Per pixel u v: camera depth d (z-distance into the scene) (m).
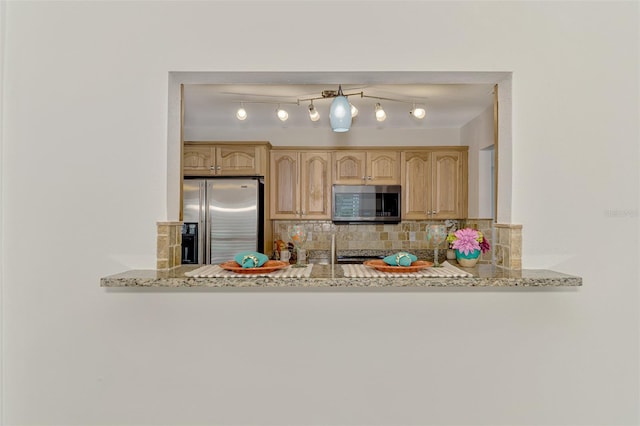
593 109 1.68
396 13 1.69
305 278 1.49
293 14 1.69
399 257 1.62
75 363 1.66
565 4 1.69
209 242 3.67
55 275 1.67
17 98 1.67
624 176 1.68
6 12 1.68
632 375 1.67
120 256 1.67
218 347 1.68
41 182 1.67
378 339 1.68
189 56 1.69
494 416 1.67
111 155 1.68
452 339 1.67
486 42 1.69
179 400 1.67
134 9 1.69
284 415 1.68
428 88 2.92
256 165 3.79
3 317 1.66
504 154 1.75
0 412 1.65
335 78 1.77
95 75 1.68
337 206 3.97
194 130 4.18
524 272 1.62
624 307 1.67
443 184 3.96
